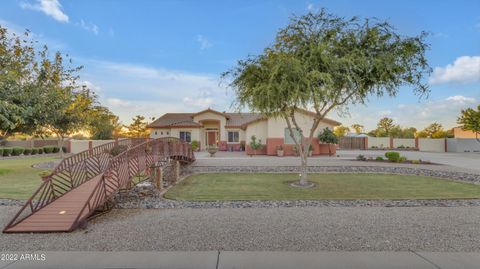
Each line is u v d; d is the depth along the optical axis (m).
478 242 4.85
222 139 31.78
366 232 5.42
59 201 7.52
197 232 5.49
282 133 24.59
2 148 25.77
